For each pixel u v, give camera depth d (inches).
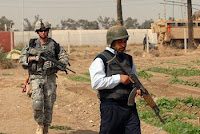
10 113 375.9
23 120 353.4
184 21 1547.7
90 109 410.3
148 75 687.1
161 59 1096.8
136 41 2522.1
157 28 1539.1
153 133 313.6
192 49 1419.8
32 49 274.5
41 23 273.4
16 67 898.1
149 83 597.6
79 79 637.9
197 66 858.8
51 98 281.3
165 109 404.2
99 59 199.3
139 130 203.0
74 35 2445.9
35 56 273.4
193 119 364.8
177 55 1278.3
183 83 594.9
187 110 413.1
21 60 275.4
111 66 199.3
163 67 841.5
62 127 327.9
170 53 1294.3
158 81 621.6
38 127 278.7
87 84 577.0
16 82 598.2
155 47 1596.9
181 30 1524.4
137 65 908.6
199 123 346.0
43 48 275.6
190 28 1433.3
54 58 277.4
